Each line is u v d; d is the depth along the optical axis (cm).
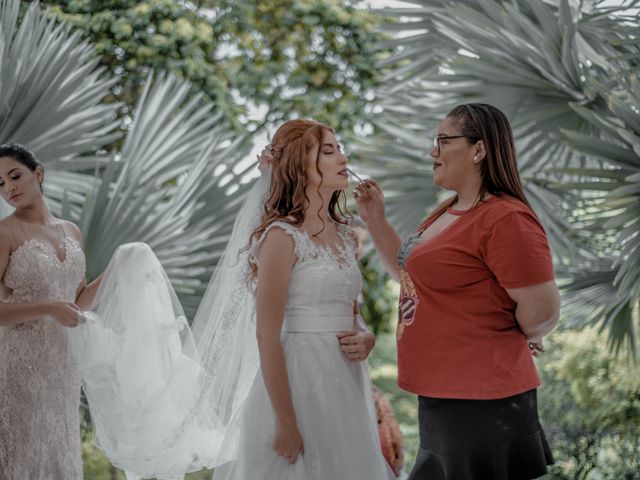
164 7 729
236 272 263
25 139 449
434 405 241
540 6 404
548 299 228
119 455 284
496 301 235
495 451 233
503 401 234
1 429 282
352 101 848
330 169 254
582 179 460
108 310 295
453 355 236
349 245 264
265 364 238
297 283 249
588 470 498
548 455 249
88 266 402
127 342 288
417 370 243
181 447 276
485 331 235
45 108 448
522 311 231
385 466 260
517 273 227
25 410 285
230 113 779
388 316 884
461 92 438
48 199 459
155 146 471
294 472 240
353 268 258
